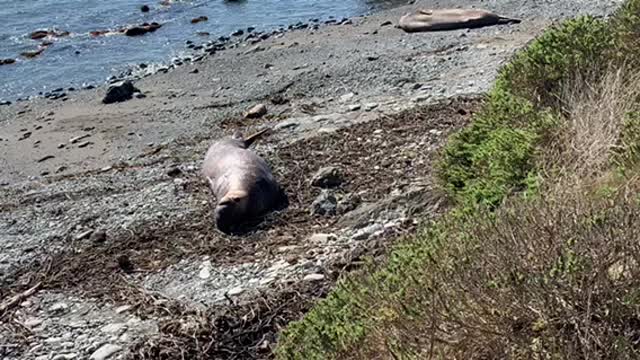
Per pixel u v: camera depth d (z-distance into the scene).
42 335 6.63
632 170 5.66
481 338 3.94
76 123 13.36
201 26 19.61
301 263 7.15
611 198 4.83
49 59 17.45
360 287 4.93
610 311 3.72
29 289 7.44
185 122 12.72
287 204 8.55
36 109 14.45
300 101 12.82
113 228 8.66
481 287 4.04
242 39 18.20
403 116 10.69
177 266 7.54
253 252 7.59
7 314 7.03
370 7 20.38
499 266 4.12
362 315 4.61
